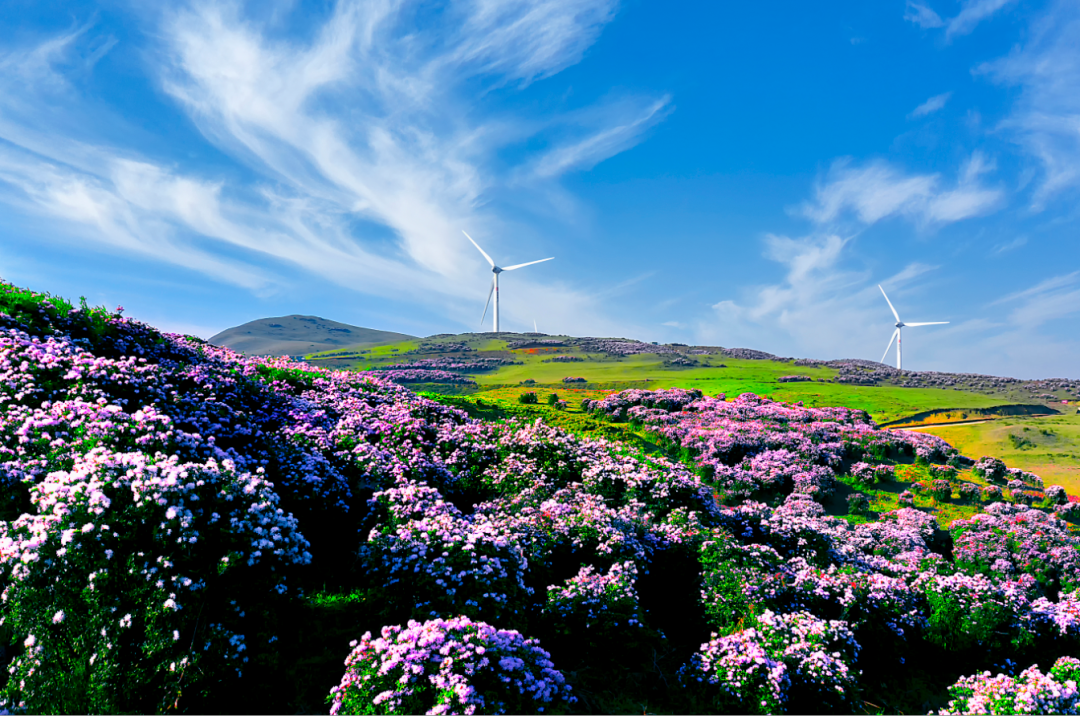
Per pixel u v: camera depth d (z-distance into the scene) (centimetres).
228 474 932
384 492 1284
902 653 1362
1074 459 4959
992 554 2450
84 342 1606
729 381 10550
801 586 1384
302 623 902
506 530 1230
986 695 1091
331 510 1243
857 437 4772
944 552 2711
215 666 716
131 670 678
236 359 2427
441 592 974
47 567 704
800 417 6000
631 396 6406
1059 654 1436
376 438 1825
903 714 1159
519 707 727
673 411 5844
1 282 1767
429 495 1299
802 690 1042
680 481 1942
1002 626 1467
